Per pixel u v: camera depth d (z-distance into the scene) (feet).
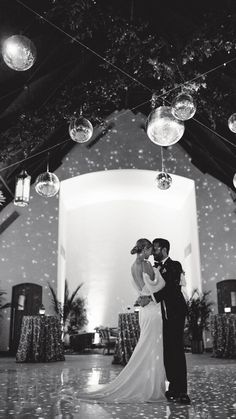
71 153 34.68
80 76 22.52
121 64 17.10
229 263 32.30
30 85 19.43
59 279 33.96
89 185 37.52
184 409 7.60
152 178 36.50
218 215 33.42
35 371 16.29
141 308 9.72
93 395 9.04
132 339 19.15
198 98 16.96
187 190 37.35
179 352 8.91
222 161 28.99
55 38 17.57
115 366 18.48
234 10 12.33
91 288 41.19
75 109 19.43
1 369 17.25
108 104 30.45
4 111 19.54
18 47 8.14
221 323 23.15
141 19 14.37
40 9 14.47
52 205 33.53
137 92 26.68
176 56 14.28
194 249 35.01
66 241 42.50
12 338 30.73
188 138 31.17
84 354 30.76
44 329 22.13
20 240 32.55
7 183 28.53
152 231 42.96
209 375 13.96
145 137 35.19
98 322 40.22
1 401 8.61
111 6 14.17
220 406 7.91
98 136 35.06
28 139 20.08
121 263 41.83
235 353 22.43
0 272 31.91
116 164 34.55
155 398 8.76
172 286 9.41
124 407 7.85
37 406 7.97
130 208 43.21
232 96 17.02
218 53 15.81
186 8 14.61
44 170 33.22
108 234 42.63
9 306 30.68
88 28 14.42
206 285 32.01
